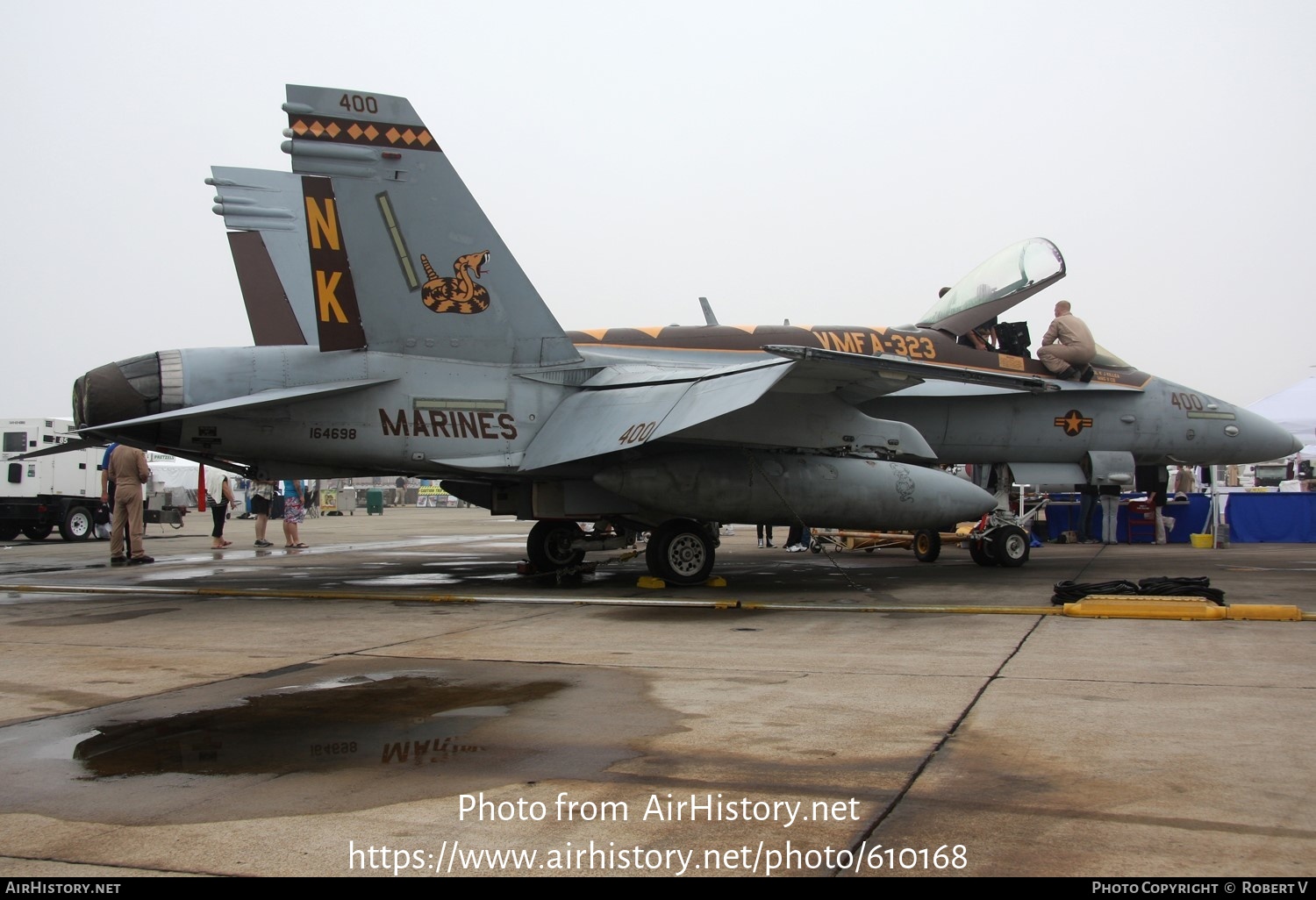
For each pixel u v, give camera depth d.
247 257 13.09
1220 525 16.89
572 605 8.63
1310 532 18.19
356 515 40.69
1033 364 12.68
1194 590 8.10
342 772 3.67
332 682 5.25
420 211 9.63
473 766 3.73
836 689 5.00
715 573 11.79
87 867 2.82
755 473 9.59
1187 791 3.36
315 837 3.04
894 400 12.12
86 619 7.86
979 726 4.23
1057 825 3.06
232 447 9.47
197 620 7.78
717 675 5.41
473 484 11.41
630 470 9.41
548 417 10.02
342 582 11.05
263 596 9.45
